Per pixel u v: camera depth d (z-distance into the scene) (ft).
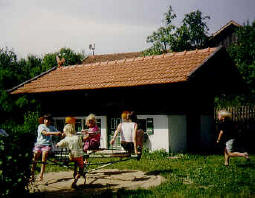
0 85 72.95
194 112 53.26
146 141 49.39
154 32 94.32
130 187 25.26
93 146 30.55
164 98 48.67
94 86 51.75
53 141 54.65
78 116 56.75
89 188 25.26
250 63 79.15
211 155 44.88
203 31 97.35
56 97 59.62
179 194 21.95
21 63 107.34
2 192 17.38
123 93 52.44
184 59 52.49
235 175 28.60
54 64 107.76
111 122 53.36
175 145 48.73
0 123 60.85
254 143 57.16
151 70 51.85
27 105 61.52
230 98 77.05
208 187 24.44
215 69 58.70
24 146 19.27
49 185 26.45
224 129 34.30
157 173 31.12
